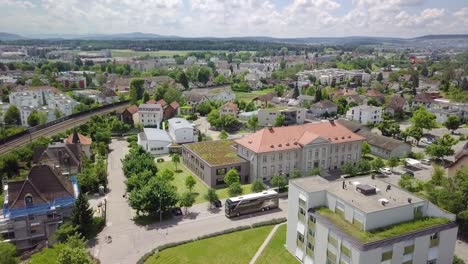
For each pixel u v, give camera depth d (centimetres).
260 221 7831
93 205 8656
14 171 10194
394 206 5316
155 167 10462
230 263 6306
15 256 6306
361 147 11419
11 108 18100
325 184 6266
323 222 5500
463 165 9106
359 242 4850
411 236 5075
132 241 7050
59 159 9769
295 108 18638
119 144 14675
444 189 7712
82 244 6050
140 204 7725
